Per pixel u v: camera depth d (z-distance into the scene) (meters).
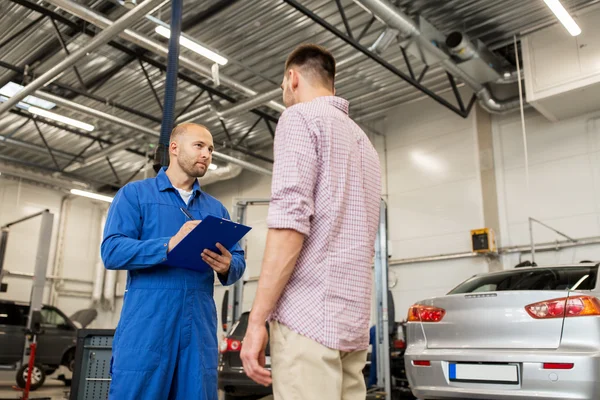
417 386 3.27
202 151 2.13
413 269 9.49
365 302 1.18
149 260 1.77
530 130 8.62
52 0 6.02
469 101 9.35
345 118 1.32
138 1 6.58
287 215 1.11
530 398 2.83
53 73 7.12
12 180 13.52
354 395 1.19
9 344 8.83
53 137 11.80
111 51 8.34
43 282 8.84
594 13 7.05
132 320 1.80
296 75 1.40
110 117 8.94
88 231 14.82
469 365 3.08
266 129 11.44
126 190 2.00
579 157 8.00
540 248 8.10
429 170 9.68
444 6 7.07
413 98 9.95
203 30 7.69
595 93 7.22
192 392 1.81
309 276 1.14
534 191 8.37
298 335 1.10
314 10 7.18
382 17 6.56
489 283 3.60
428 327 3.36
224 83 8.03
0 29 7.80
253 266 12.13
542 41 7.43
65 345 9.84
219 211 2.20
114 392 1.74
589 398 2.70
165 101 3.19
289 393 1.07
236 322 5.41
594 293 3.07
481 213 8.86
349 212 1.21
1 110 8.17
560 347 2.85
